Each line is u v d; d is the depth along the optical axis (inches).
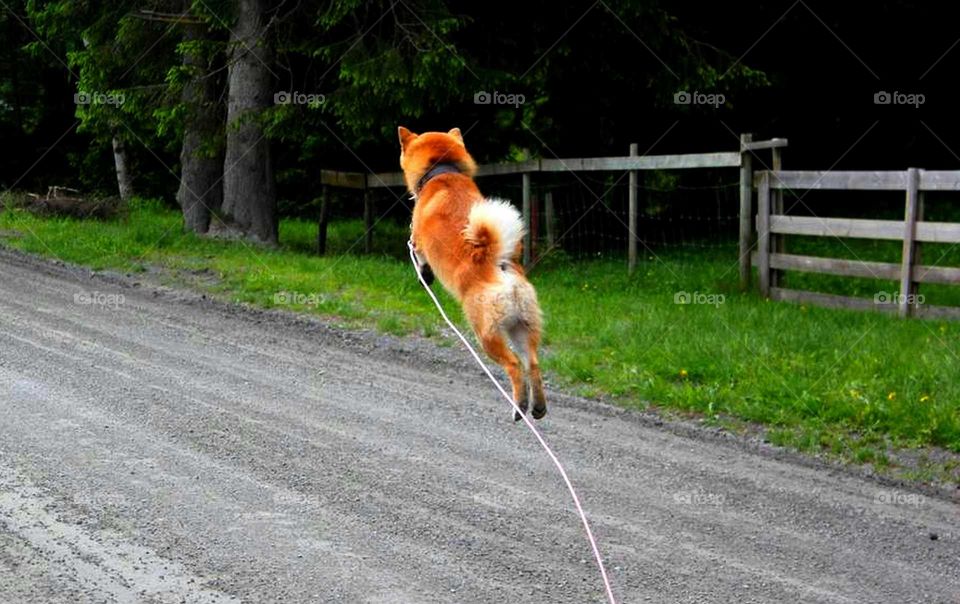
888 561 232.2
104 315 467.8
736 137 803.4
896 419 322.7
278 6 639.8
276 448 295.6
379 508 254.1
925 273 473.1
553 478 278.7
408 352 413.7
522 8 648.4
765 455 302.4
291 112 639.8
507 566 224.2
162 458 283.6
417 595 209.9
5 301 487.8
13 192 946.7
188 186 729.0
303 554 226.7
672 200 812.6
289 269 578.2
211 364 388.8
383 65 582.6
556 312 482.0
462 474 279.7
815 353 390.3
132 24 680.4
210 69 704.4
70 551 224.1
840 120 837.8
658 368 378.3
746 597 213.5
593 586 216.4
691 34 681.6
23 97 1105.4
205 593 207.8
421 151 292.5
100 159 1086.4
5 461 274.5
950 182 464.4
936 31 794.8
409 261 663.1
